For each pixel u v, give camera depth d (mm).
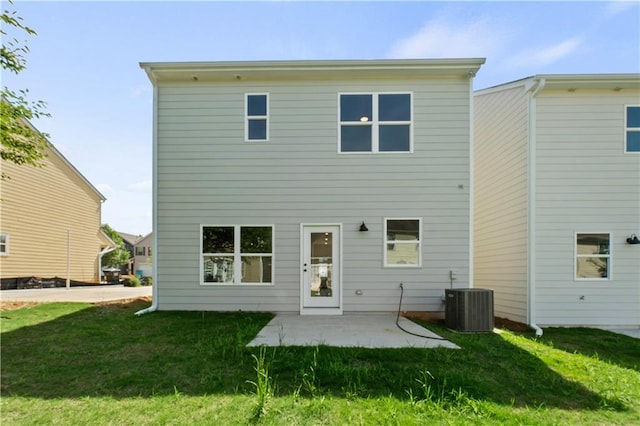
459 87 7133
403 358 3945
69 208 16328
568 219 6902
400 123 7160
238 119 7273
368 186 7133
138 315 6555
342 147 7223
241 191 7215
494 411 2715
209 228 7219
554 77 6762
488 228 8438
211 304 7102
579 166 6941
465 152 7070
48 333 5062
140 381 3256
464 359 3971
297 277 7082
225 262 7172
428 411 2709
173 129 7281
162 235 7191
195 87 7305
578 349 4914
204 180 7234
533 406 2875
